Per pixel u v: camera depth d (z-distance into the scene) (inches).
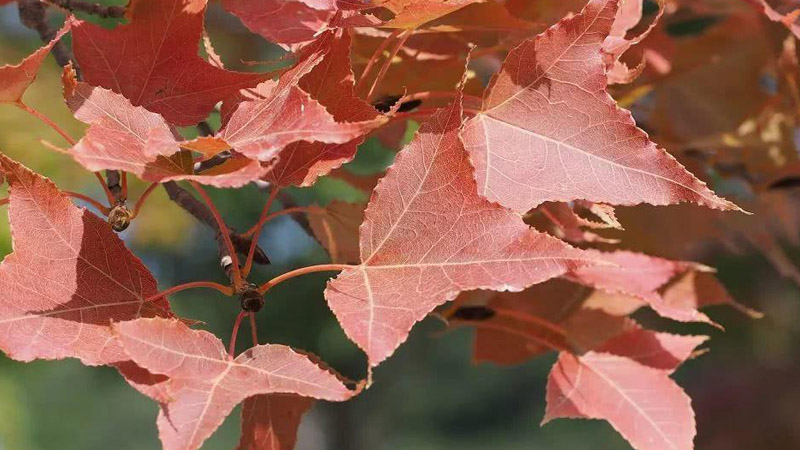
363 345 19.7
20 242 20.6
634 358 25.4
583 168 21.2
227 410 19.4
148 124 21.2
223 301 121.7
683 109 30.4
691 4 29.2
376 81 22.5
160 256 118.3
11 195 20.7
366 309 20.1
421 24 22.4
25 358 20.0
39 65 20.8
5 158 20.6
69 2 23.5
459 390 302.0
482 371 297.7
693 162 30.0
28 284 20.5
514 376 304.8
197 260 121.5
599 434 236.5
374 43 24.5
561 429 270.8
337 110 21.8
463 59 24.6
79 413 188.4
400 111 24.3
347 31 21.9
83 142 19.5
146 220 87.7
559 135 21.4
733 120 30.5
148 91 22.3
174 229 88.7
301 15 23.3
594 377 25.0
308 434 223.3
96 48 22.2
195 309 122.4
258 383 19.8
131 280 21.1
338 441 184.1
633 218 28.9
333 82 21.8
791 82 28.3
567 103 21.5
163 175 19.5
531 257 20.3
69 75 20.9
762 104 30.5
